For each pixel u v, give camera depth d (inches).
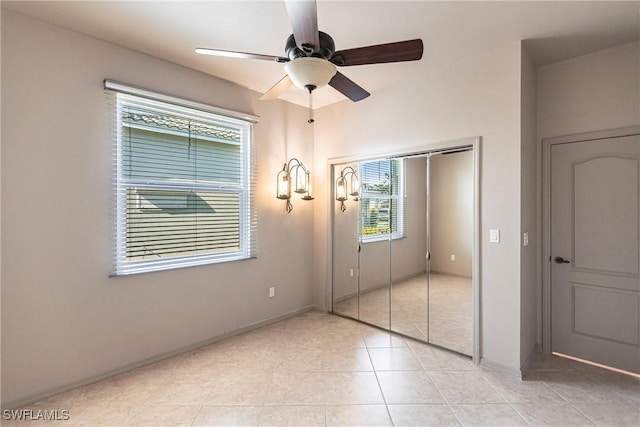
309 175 155.1
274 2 76.4
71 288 88.4
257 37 92.4
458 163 108.5
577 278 104.8
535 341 110.3
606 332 99.9
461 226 107.8
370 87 128.6
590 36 91.0
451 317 111.0
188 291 112.7
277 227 142.4
